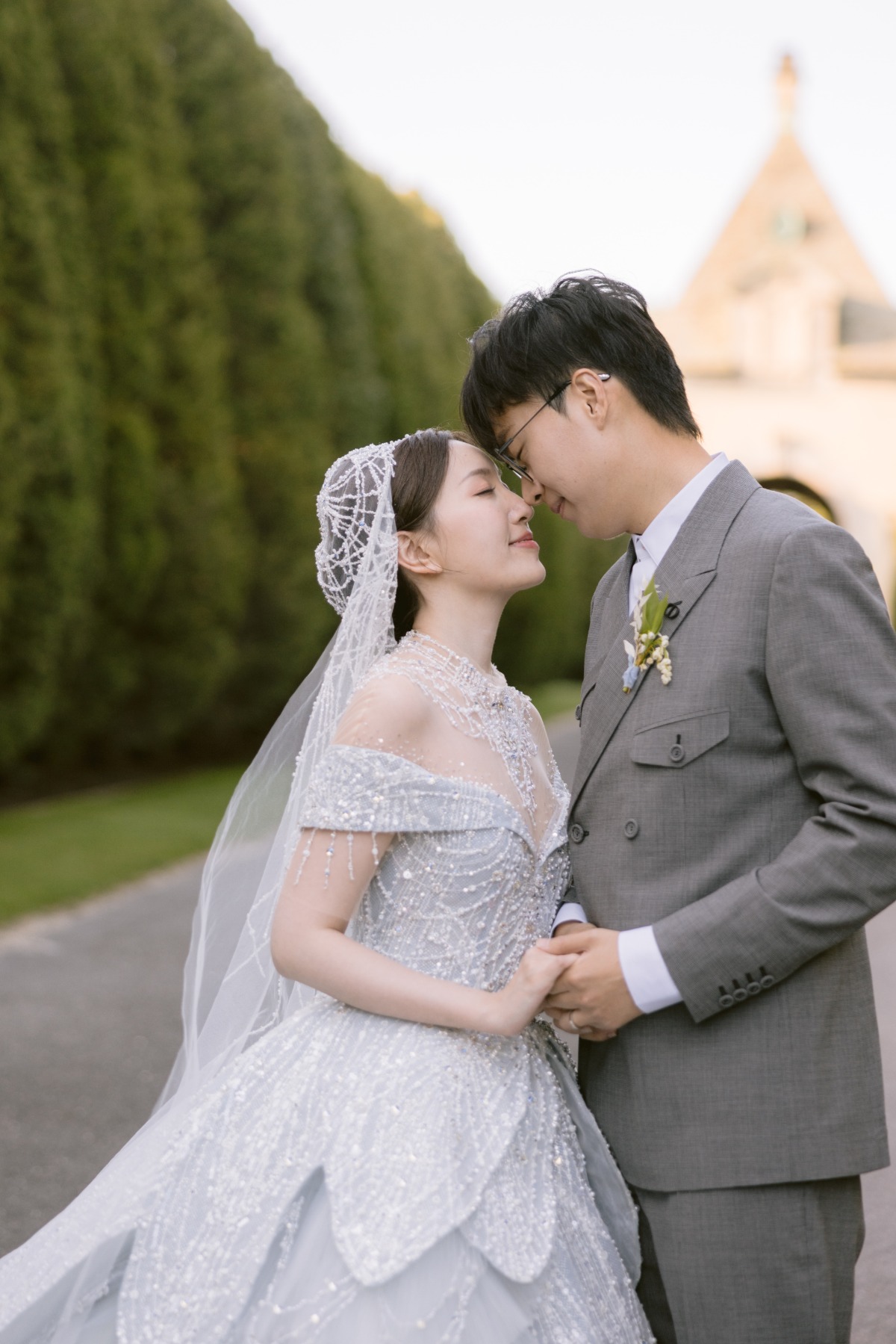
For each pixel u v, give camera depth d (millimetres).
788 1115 1626
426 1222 1586
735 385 29516
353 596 1963
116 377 9727
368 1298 1566
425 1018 1704
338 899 1744
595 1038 1701
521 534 1952
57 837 7750
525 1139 1702
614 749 1746
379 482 1939
